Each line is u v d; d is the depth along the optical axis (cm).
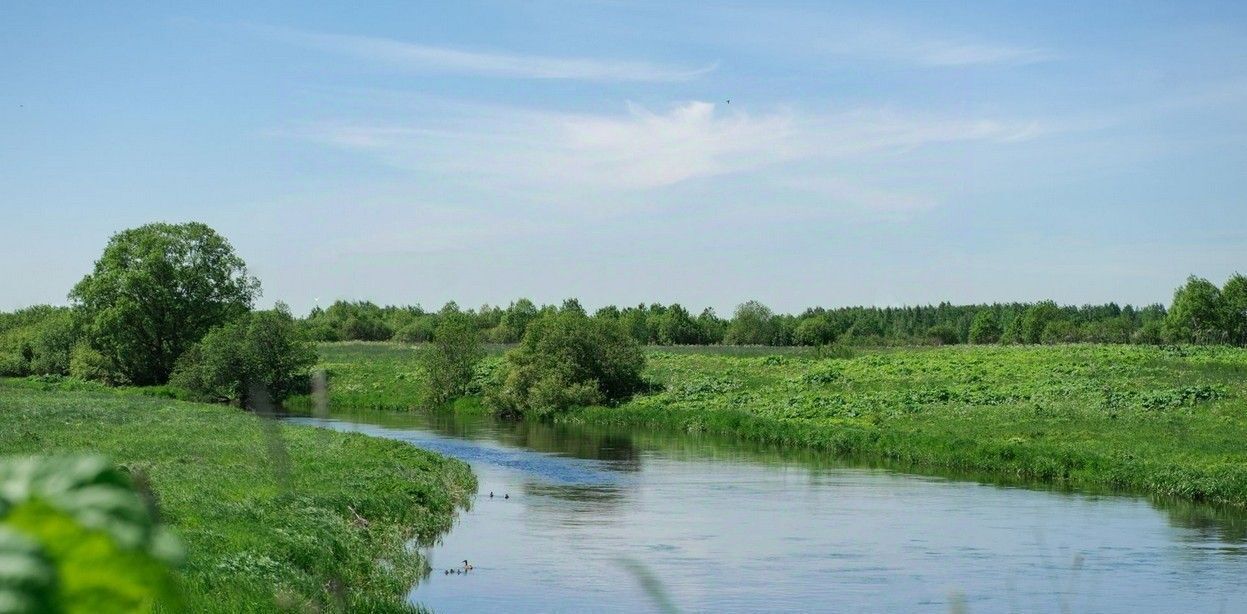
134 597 111
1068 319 12812
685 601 1941
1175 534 2645
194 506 2106
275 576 1555
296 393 8006
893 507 3070
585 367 7156
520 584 2047
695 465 4138
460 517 2839
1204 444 4178
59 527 108
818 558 2339
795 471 3944
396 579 1950
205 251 9075
